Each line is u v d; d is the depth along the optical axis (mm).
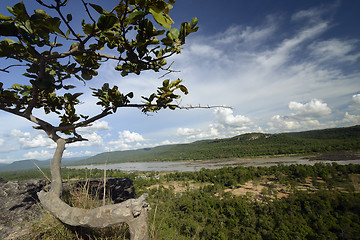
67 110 2744
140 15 1480
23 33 1635
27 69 1969
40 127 2215
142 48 1887
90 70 2271
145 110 2609
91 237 2145
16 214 2771
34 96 2018
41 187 3719
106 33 1544
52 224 2232
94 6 1332
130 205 1435
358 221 30312
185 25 1943
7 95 2229
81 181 3477
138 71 2307
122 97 2143
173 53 2047
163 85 2139
